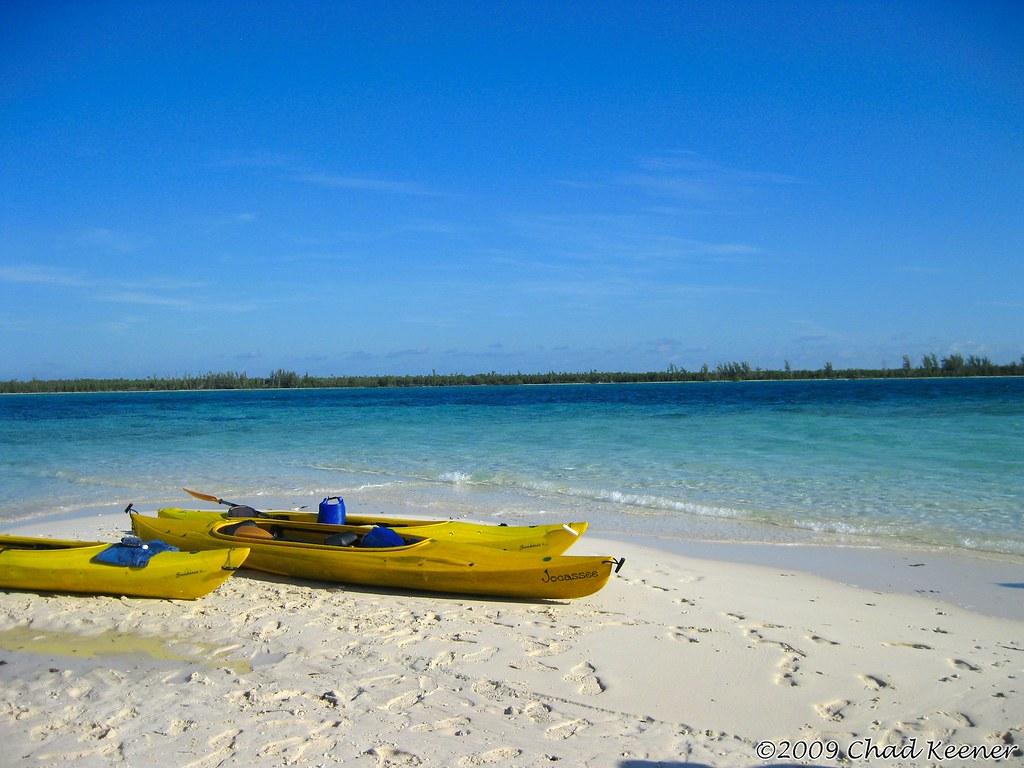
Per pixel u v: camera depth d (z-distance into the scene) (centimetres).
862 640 746
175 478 1930
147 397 9850
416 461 2147
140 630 785
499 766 501
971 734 552
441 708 591
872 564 1045
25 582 918
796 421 3078
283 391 13738
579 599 896
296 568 988
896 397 5134
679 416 3609
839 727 566
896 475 1675
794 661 691
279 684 636
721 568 1038
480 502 1538
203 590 882
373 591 938
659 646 731
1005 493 1458
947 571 1005
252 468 2089
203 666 682
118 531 1322
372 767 498
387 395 9350
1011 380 10175
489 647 729
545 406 5147
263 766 498
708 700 611
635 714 586
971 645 731
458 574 902
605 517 1380
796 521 1302
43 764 502
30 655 714
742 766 507
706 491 1574
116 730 550
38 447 2681
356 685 635
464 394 9269
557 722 570
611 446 2348
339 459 2244
